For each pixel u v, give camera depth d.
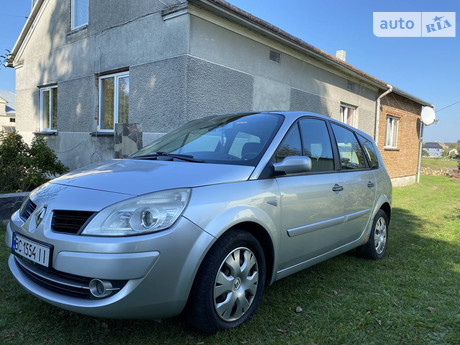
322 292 3.17
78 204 2.13
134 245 1.95
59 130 8.62
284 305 2.87
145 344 2.25
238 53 6.62
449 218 7.08
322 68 9.05
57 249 2.03
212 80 6.13
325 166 3.34
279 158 2.82
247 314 2.49
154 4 6.13
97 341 2.27
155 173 2.41
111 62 7.08
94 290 1.97
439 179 17.97
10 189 5.76
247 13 6.18
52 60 8.79
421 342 2.41
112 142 7.16
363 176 3.86
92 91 7.63
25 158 6.20
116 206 2.05
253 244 2.48
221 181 2.38
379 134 12.09
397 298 3.09
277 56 7.62
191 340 2.29
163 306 2.05
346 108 10.55
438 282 3.51
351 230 3.61
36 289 2.19
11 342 2.21
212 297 2.21
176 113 5.81
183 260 2.06
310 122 3.36
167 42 5.95
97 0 7.37
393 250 4.66
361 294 3.16
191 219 2.12
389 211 4.48
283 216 2.69
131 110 6.65
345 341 2.38
